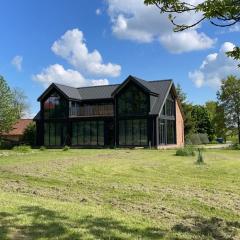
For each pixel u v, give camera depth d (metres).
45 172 20.28
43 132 51.06
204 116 75.50
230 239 9.29
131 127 46.09
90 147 47.78
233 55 8.29
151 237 8.68
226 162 26.59
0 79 47.69
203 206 12.52
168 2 7.64
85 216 10.18
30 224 9.01
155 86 48.72
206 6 7.34
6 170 20.98
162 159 28.62
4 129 48.41
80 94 51.81
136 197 13.88
